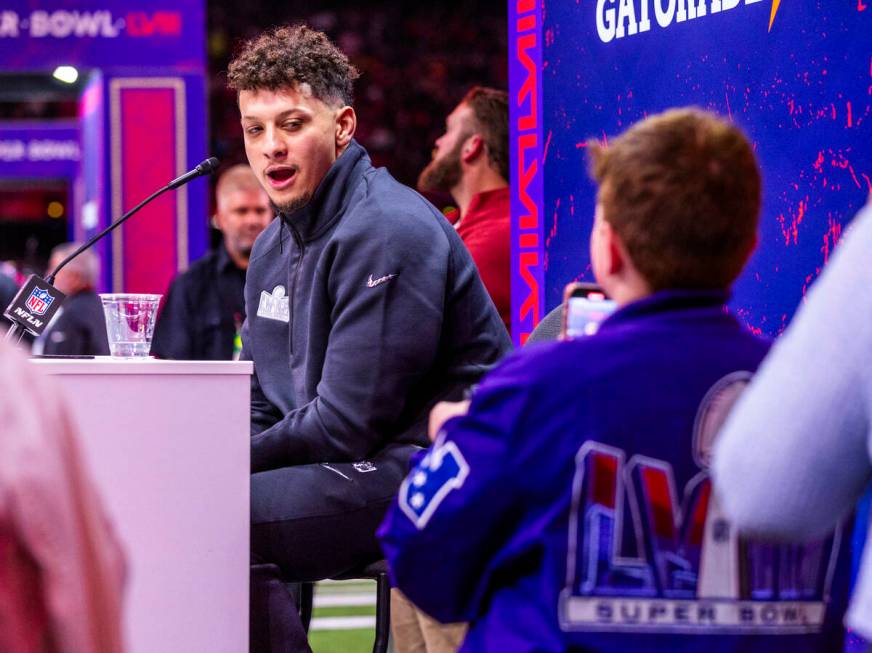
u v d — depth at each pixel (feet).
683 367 5.08
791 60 8.73
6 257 56.70
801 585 5.14
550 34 11.53
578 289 6.56
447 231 9.70
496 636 5.12
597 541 4.94
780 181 8.82
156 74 29.12
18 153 42.63
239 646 8.08
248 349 10.61
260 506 8.96
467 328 9.59
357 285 9.13
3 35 28.84
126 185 29.07
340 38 52.44
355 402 8.95
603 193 5.42
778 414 4.27
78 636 4.19
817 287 4.40
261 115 9.67
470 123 14.96
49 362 7.77
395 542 5.39
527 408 5.04
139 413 7.89
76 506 4.32
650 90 10.22
